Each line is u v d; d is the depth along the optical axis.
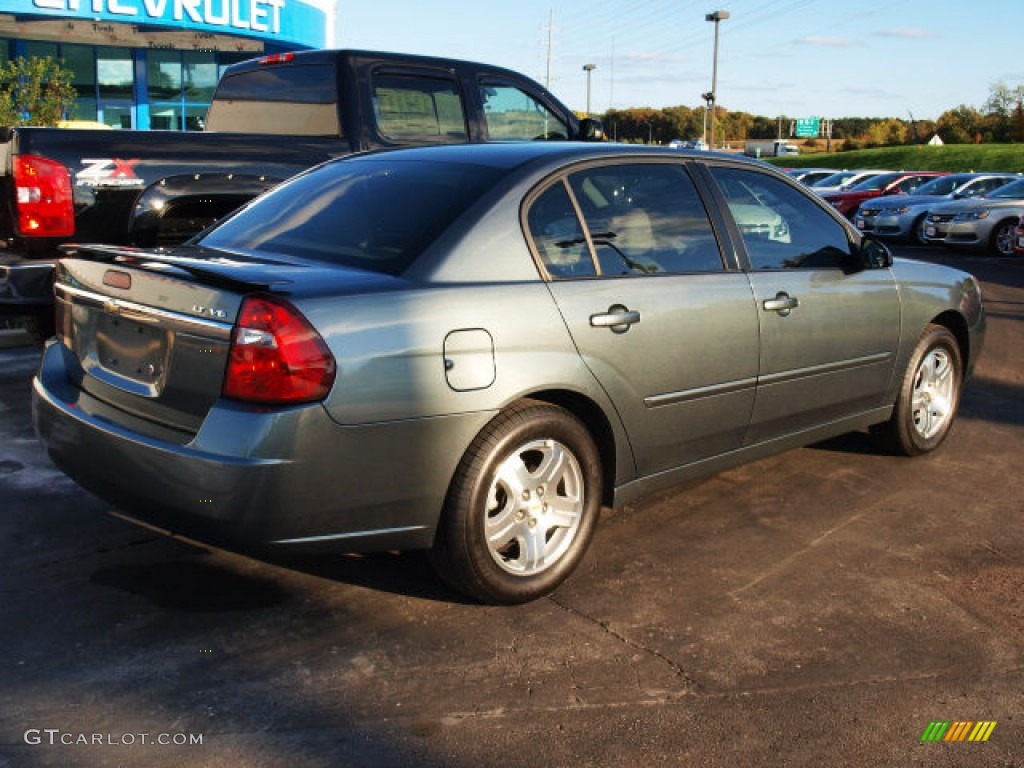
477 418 3.12
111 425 3.13
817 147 104.94
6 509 4.10
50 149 5.37
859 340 4.57
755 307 4.01
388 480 3.00
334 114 6.77
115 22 22.55
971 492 4.68
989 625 3.34
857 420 4.74
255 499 2.79
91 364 3.41
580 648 3.12
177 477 2.87
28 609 3.27
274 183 6.21
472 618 3.30
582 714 2.75
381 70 6.89
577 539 3.50
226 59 26.88
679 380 3.73
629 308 3.54
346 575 3.59
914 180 24.78
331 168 4.11
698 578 3.66
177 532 3.08
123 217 5.64
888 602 3.49
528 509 3.36
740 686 2.92
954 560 3.88
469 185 3.51
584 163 3.70
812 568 3.77
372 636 3.16
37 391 3.52
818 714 2.78
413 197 3.54
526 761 2.54
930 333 5.05
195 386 2.94
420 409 3.00
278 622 3.23
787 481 4.78
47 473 4.54
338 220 3.58
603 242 3.62
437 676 2.93
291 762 2.50
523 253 3.38
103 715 2.68
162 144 5.78
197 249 3.62
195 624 3.21
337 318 2.88
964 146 49.59
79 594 3.38
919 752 2.62
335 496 2.91
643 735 2.66
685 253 3.89
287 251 3.50
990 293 11.89
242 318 2.83
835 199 24.58
